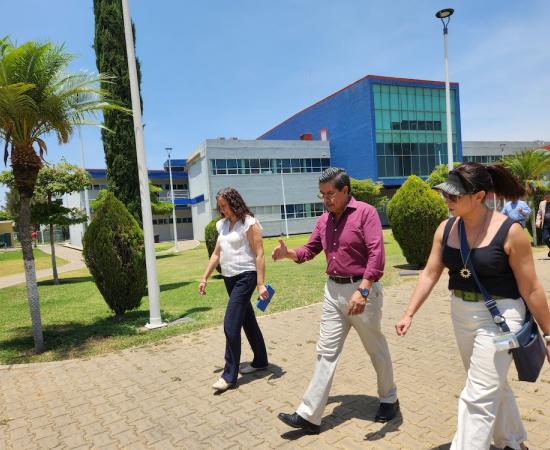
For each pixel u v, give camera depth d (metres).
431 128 46.06
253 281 4.09
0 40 5.48
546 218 10.84
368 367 4.36
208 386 4.19
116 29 11.97
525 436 2.52
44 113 5.71
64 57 5.84
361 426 3.18
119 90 11.91
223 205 4.07
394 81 44.38
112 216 7.14
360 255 2.96
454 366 4.29
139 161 6.67
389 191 47.06
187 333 6.18
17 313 8.99
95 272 7.16
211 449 3.04
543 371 4.00
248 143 43.09
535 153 15.84
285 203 43.38
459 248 2.31
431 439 2.95
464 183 2.19
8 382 4.69
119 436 3.34
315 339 5.51
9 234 46.22
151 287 6.66
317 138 52.56
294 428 3.24
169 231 53.16
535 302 2.15
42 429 3.54
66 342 6.18
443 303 7.05
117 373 4.75
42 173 14.28
